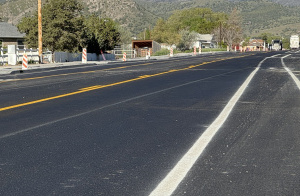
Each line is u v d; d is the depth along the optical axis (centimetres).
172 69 2683
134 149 647
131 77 2062
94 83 1767
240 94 1333
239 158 591
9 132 778
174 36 11825
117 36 7500
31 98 1284
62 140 710
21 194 455
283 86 1566
